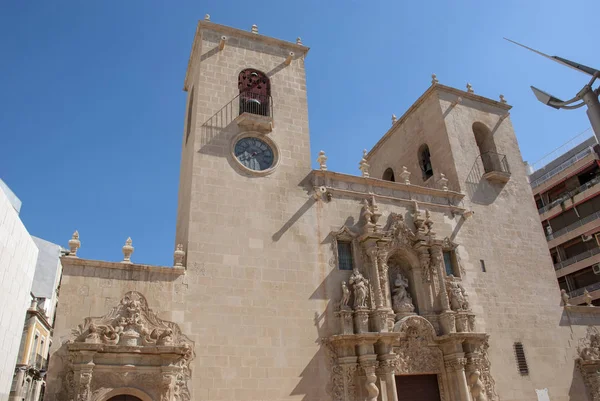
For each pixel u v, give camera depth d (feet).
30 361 144.66
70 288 62.90
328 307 77.41
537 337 92.43
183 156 96.37
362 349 73.82
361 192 89.40
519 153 113.91
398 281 85.30
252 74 92.68
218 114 84.89
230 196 78.69
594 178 159.53
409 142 118.62
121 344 61.77
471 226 97.45
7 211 55.36
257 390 67.72
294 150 88.02
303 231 81.20
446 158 104.83
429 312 83.92
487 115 114.62
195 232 73.61
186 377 64.34
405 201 92.63
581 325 98.48
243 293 72.54
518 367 87.71
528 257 100.83
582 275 155.53
